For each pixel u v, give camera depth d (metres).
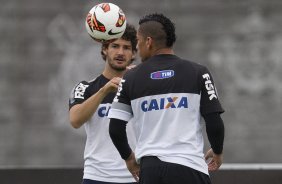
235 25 44.69
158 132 17.08
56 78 44.78
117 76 20.52
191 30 44.66
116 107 17.58
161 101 17.16
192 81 17.17
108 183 20.08
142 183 17.14
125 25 20.19
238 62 44.09
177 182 16.78
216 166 17.89
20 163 43.72
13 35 45.47
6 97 44.72
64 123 44.09
